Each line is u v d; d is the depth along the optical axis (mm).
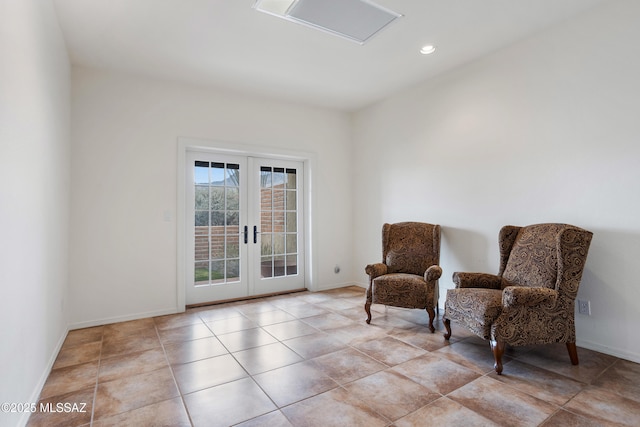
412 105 4145
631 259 2400
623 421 1707
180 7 2480
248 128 4285
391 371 2289
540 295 2223
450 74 3674
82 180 3291
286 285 4746
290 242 4812
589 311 2617
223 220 4289
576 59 2682
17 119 1617
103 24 2674
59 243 2707
